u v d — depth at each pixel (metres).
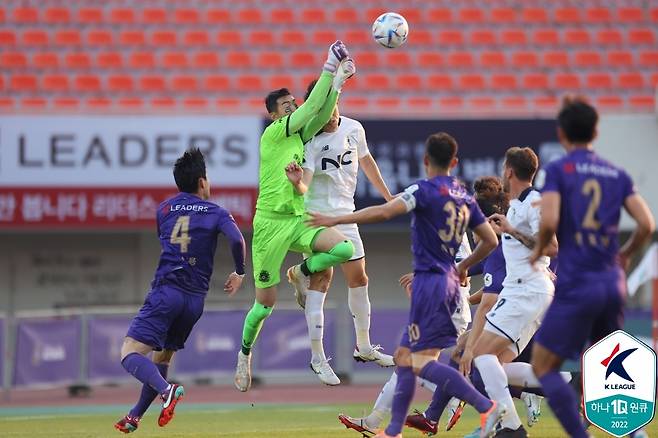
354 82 75.50
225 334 62.12
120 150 61.91
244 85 74.81
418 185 28.53
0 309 66.12
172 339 34.28
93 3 80.06
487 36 79.88
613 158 64.06
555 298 25.81
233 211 61.97
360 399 55.12
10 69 75.00
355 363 64.12
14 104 72.62
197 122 62.22
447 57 78.12
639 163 64.00
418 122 62.41
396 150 62.22
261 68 76.25
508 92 76.00
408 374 29.44
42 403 55.00
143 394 34.59
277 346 62.59
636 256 65.75
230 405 51.94
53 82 74.38
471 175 62.41
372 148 62.12
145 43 77.62
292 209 33.88
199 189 34.53
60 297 66.56
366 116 62.19
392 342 62.75
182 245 33.56
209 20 79.75
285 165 33.72
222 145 62.22
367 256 67.62
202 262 33.78
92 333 59.47
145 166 62.03
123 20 79.25
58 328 57.84
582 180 25.62
